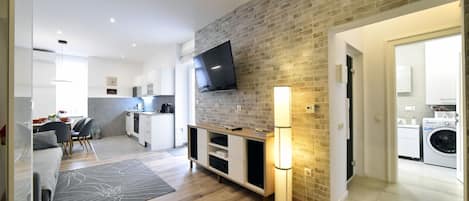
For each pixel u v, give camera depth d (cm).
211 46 392
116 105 728
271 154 247
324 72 226
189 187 294
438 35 266
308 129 241
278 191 236
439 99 404
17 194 109
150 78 616
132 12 344
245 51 321
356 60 329
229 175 289
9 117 99
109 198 262
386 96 309
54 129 427
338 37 247
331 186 226
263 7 292
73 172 354
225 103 363
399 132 427
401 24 294
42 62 595
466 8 142
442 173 341
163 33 451
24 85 125
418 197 260
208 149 331
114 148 536
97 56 673
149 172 355
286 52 263
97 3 312
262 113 295
